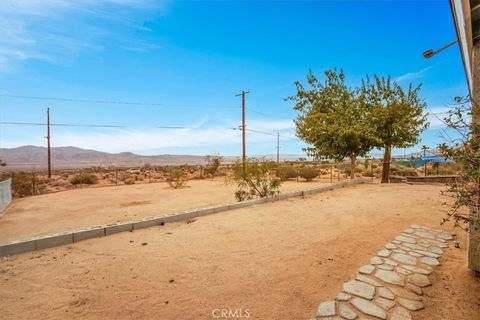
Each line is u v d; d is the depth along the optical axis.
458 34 4.00
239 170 11.02
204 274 3.93
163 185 21.97
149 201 12.94
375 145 15.82
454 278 3.68
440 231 5.86
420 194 10.83
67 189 21.11
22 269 4.17
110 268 4.17
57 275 3.95
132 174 39.44
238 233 5.92
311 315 2.91
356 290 3.38
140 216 9.27
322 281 3.68
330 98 15.72
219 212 8.03
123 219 8.86
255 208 8.54
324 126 15.14
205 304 3.16
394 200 9.57
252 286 3.56
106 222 8.52
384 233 5.75
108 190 18.81
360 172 31.19
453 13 3.59
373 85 16.44
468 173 2.75
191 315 2.96
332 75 15.96
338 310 2.96
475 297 3.19
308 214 7.64
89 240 5.55
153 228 6.42
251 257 4.55
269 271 4.00
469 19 3.23
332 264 4.22
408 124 15.38
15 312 3.05
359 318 2.81
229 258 4.52
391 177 17.45
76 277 3.88
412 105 15.95
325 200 9.82
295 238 5.52
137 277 3.86
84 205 12.25
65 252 4.89
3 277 3.90
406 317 2.83
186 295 3.36
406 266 4.08
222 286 3.57
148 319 2.90
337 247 4.96
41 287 3.61
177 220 7.11
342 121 14.98
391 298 3.20
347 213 7.66
